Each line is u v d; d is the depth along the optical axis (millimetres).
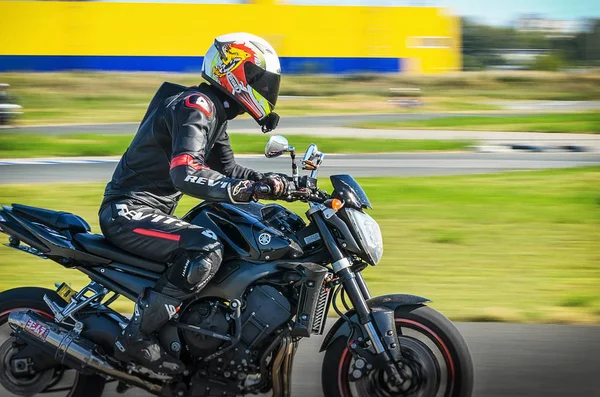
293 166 7051
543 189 21062
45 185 20766
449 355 7051
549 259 14367
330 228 7055
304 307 6914
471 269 13609
